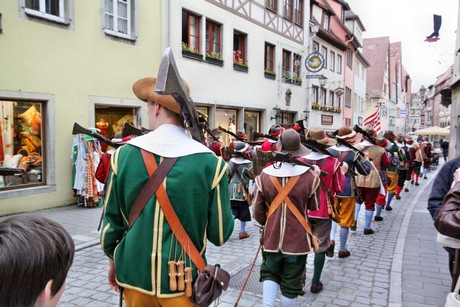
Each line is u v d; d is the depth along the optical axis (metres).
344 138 5.16
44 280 0.90
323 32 21.41
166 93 1.58
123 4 9.60
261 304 3.62
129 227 1.71
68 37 8.17
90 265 4.62
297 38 18.77
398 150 8.66
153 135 1.76
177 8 11.16
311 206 3.13
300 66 19.25
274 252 2.99
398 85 60.16
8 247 0.86
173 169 1.68
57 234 0.96
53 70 7.91
